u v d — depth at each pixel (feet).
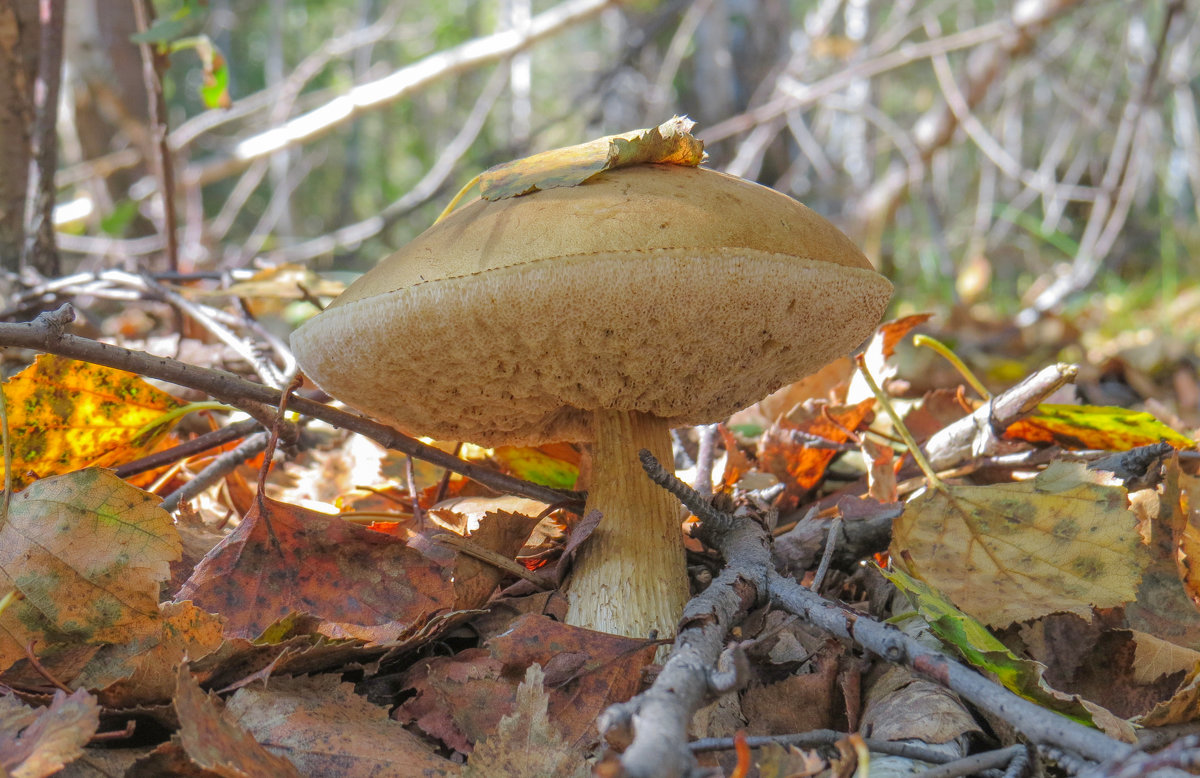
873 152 3.52
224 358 1.18
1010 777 0.50
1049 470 0.69
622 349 0.58
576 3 2.31
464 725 0.57
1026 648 0.65
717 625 0.57
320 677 0.58
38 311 1.21
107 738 0.51
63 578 0.56
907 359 1.55
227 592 0.62
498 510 0.68
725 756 0.56
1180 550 0.70
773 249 0.56
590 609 0.66
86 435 0.72
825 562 0.67
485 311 0.55
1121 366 1.68
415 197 2.49
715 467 0.95
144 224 2.27
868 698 0.60
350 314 0.57
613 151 0.61
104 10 2.05
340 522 0.64
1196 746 0.41
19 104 1.24
